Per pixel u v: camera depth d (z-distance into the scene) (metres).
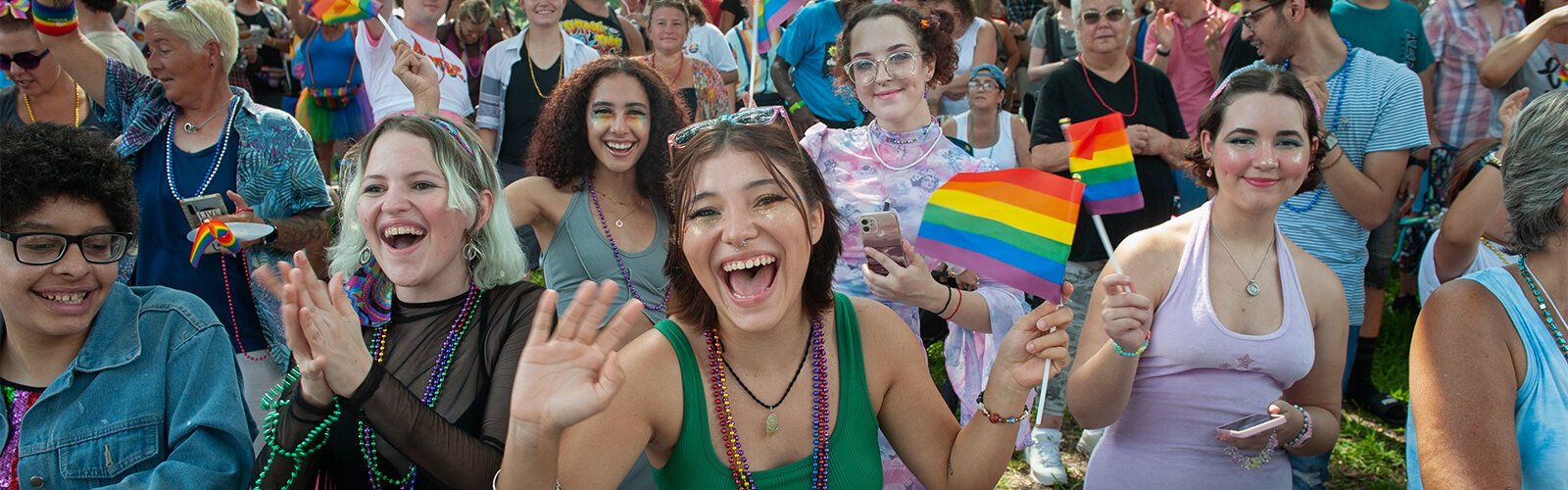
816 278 2.23
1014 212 2.39
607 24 6.92
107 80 3.75
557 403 1.78
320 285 1.99
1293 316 2.75
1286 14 4.22
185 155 3.67
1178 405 2.78
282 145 3.69
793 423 2.20
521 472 1.84
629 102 3.32
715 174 2.07
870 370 2.27
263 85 8.46
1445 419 2.04
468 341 2.37
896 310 3.33
